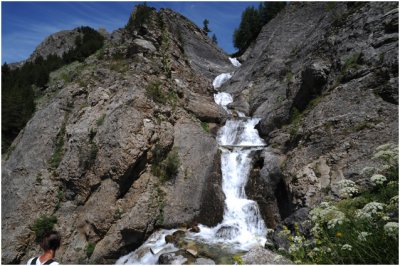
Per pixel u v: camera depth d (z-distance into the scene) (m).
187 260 13.51
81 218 17.80
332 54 22.20
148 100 20.45
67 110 22.52
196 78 28.83
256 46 38.09
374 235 5.94
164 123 20.42
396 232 5.30
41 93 30.42
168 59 27.23
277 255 6.76
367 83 16.86
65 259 16.75
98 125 19.81
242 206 17.56
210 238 15.88
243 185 18.56
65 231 17.62
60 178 19.17
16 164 21.00
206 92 28.98
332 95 18.30
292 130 19.14
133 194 17.89
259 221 16.91
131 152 17.94
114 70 24.25
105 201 17.42
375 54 17.92
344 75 18.72
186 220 17.56
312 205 13.89
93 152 18.66
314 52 25.44
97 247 16.77
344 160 14.51
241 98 29.70
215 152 20.19
